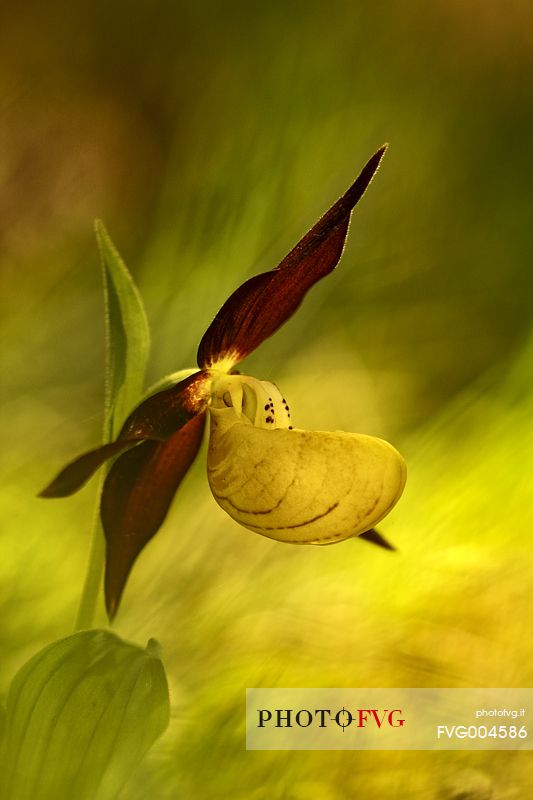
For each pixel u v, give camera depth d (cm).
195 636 70
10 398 79
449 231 105
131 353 62
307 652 70
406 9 114
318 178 91
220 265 83
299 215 88
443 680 69
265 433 64
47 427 78
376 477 63
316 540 63
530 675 69
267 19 112
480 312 101
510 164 112
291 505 63
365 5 111
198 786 66
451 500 73
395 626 70
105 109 123
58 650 62
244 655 69
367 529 63
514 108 117
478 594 71
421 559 72
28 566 71
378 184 104
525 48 120
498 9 119
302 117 98
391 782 66
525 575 71
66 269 96
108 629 63
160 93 129
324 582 72
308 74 104
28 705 62
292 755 67
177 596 71
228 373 64
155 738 62
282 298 64
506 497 73
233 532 73
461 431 76
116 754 62
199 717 67
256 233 86
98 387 83
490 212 109
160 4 136
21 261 96
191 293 81
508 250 106
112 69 135
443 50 116
